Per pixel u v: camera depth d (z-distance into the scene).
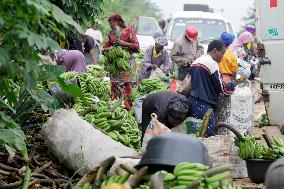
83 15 10.42
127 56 14.66
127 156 7.79
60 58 11.92
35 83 6.45
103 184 5.54
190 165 5.27
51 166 8.56
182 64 15.77
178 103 8.69
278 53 14.06
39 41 5.69
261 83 14.25
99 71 13.18
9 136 6.52
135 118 11.39
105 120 9.44
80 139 8.29
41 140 9.18
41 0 5.79
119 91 14.59
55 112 8.94
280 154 9.34
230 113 10.98
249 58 18.64
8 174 8.01
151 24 25.73
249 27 23.39
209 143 9.09
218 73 10.17
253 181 9.52
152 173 5.40
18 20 5.80
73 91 7.36
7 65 6.03
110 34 14.92
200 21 22.92
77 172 7.93
